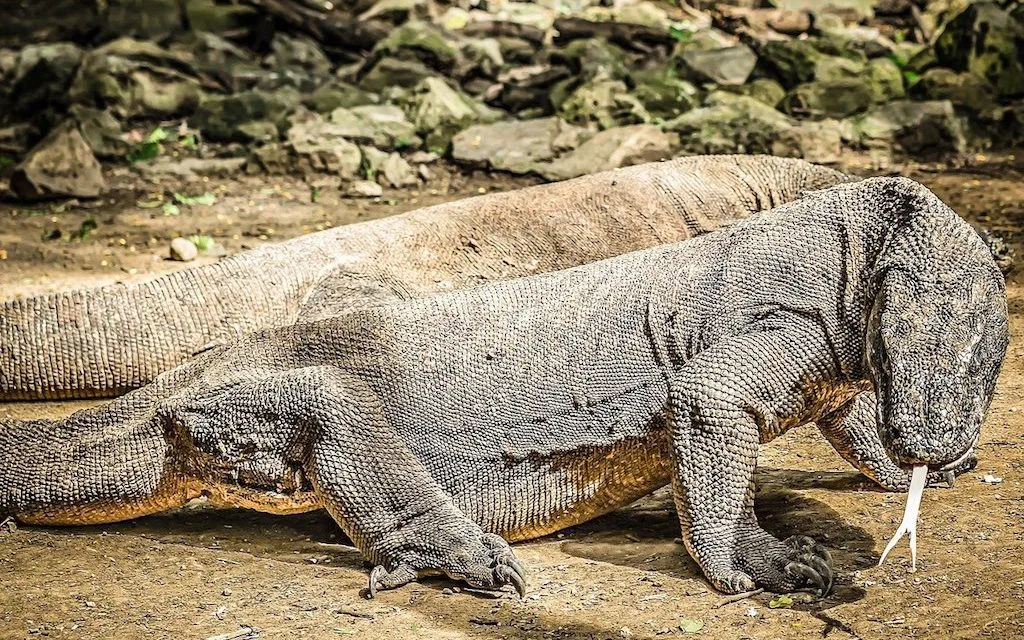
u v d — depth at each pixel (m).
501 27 42.53
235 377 12.10
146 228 27.77
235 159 33.28
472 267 18.89
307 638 10.18
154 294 17.98
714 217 19.80
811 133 32.12
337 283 18.17
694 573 11.19
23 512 12.54
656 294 11.77
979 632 9.70
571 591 10.93
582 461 11.70
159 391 12.66
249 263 18.33
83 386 17.81
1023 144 33.56
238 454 11.74
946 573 10.77
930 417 9.72
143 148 34.12
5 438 12.85
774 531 12.03
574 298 12.07
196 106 37.28
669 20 45.00
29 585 11.35
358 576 11.44
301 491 11.76
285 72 39.41
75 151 30.69
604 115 34.38
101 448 12.48
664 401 11.38
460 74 38.69
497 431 11.81
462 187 31.20
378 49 39.84
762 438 11.25
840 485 13.25
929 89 35.97
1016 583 10.48
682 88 36.03
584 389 11.74
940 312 10.22
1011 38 37.47
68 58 38.25
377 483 11.41
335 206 29.69
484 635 10.16
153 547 12.23
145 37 41.97
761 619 10.19
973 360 10.00
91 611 10.80
